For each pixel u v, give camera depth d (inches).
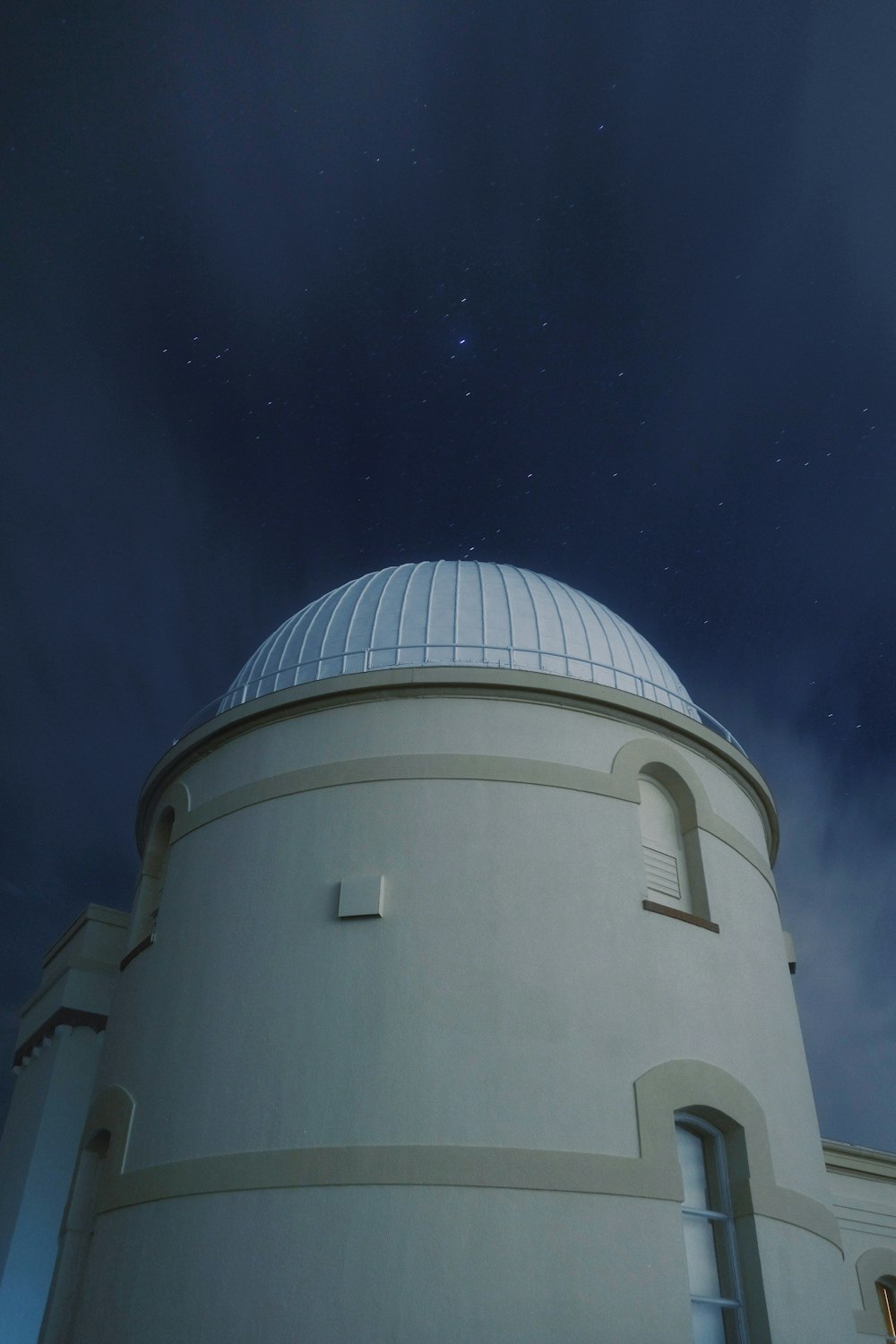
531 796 585.0
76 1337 506.3
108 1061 613.6
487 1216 459.2
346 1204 466.0
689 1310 461.7
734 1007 575.8
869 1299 764.0
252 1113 506.6
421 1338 432.5
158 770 711.1
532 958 532.1
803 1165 562.3
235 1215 479.8
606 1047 516.4
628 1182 480.4
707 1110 529.0
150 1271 488.1
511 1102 489.7
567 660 687.1
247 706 653.3
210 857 617.0
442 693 622.2
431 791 583.5
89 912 801.6
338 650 706.8
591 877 567.5
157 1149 526.9
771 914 667.4
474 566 779.4
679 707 718.5
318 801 596.1
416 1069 496.7
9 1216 694.5
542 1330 437.4
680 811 642.2
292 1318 446.0
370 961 531.2
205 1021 551.5
